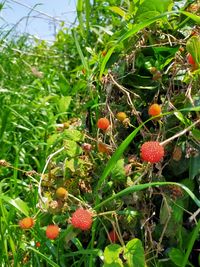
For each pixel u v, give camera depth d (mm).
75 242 274
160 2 284
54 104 529
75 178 290
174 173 266
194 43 246
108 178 280
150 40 295
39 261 294
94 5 569
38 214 287
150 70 281
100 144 280
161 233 263
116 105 302
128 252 232
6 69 643
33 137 491
